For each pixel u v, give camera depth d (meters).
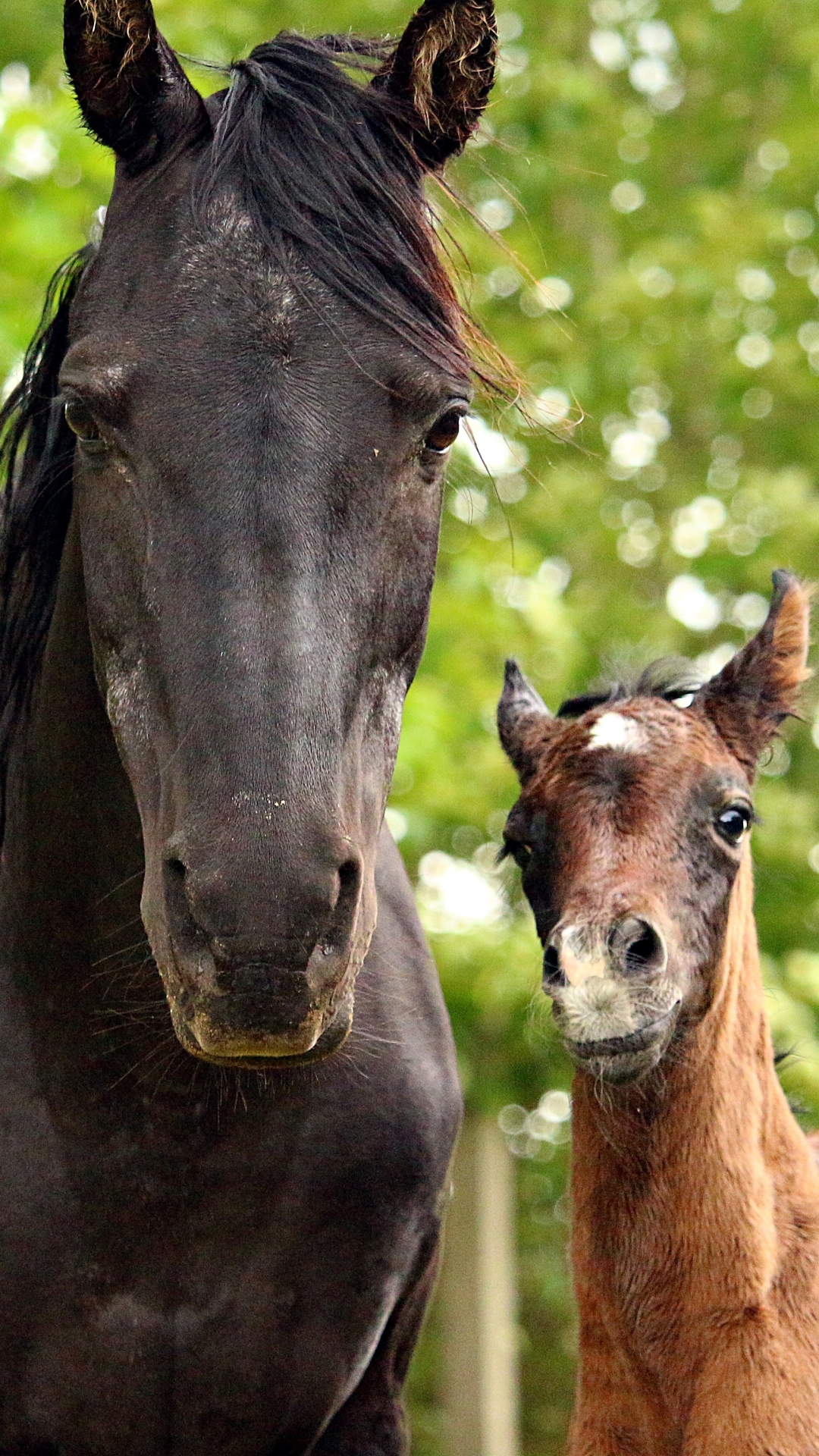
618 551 21.05
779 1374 6.86
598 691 8.04
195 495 4.62
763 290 20.98
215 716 4.46
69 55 5.08
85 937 5.68
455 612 15.64
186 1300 5.72
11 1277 5.68
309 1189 5.81
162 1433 5.82
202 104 5.21
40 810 5.81
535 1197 23.14
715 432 22.31
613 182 22.02
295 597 4.54
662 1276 7.08
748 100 22.59
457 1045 15.77
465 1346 17.70
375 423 4.76
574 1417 7.57
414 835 14.85
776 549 19.56
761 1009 7.60
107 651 5.05
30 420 6.12
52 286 6.16
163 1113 5.61
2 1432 5.82
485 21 5.26
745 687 7.42
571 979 6.23
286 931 4.27
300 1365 5.89
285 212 4.86
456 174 11.45
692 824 6.81
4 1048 5.88
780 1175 7.41
